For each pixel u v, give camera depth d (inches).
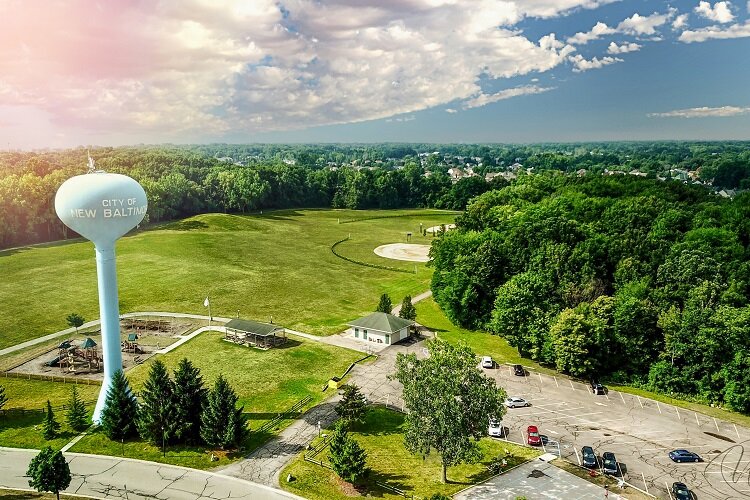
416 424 1955.0
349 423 2410.2
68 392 2704.2
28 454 2158.0
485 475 2074.3
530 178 6747.1
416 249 6309.1
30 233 5925.2
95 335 3380.9
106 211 2217.0
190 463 2113.7
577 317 2992.1
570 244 3843.5
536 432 2331.4
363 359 3152.1
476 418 1982.0
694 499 1955.0
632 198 4702.3
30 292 4092.0
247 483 1985.7
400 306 4195.4
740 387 2640.3
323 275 5024.6
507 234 4084.6
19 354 3093.0
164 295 4180.6
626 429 2461.9
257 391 2731.3
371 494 1935.3
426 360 2079.2
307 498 1902.1
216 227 6845.5
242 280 4680.1
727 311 2893.7
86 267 4781.0
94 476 2015.3
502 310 3289.9
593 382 2886.3
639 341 3002.0
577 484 2023.9
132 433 2305.6
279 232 6968.5
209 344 3302.2
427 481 2026.3
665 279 3403.1
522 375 3002.0
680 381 2834.6
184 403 2241.6
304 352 3228.3
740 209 4318.4
